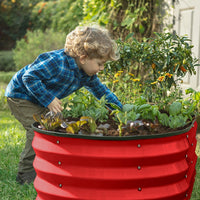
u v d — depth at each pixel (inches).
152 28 179.2
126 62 134.6
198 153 108.7
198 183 87.2
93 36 68.8
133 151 54.1
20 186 88.2
